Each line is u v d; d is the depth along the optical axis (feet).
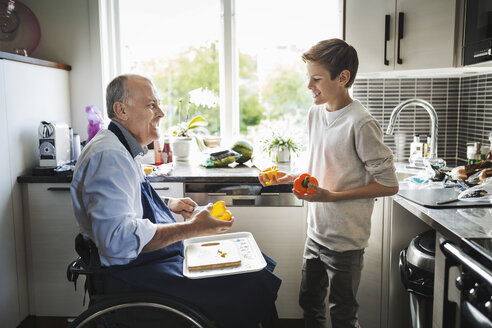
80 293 7.30
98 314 4.24
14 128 6.80
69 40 8.38
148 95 4.61
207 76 21.49
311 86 5.00
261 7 8.65
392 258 6.61
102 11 8.42
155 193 5.17
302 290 5.85
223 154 7.81
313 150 5.46
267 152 8.29
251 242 5.13
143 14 8.76
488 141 7.54
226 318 4.49
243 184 7.08
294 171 7.21
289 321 7.51
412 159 7.99
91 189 4.06
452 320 4.00
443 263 4.35
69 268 4.60
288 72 23.56
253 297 4.61
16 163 6.90
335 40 4.89
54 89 7.90
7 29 7.90
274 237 7.26
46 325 7.39
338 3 8.52
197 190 7.09
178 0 8.71
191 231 4.37
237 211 7.18
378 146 4.79
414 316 5.50
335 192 4.93
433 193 5.67
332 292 5.34
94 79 8.45
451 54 6.89
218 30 8.77
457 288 3.74
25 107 7.05
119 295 4.35
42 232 7.17
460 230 4.05
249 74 23.68
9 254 6.78
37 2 8.32
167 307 4.25
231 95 8.79
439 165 6.82
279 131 8.17
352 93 8.71
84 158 4.24
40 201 7.09
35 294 7.32
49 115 7.76
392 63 7.37
